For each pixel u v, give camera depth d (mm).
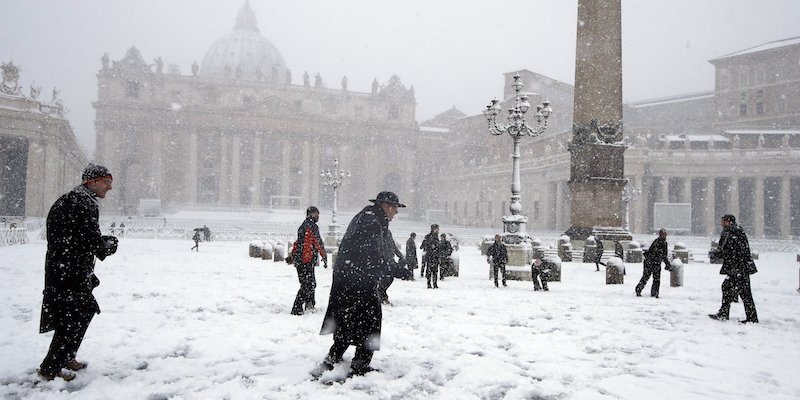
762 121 87750
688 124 102250
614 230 27016
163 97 108812
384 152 119500
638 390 5242
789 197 63844
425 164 123312
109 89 104625
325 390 5047
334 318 5656
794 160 63000
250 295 11328
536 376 5715
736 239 9406
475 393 5148
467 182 99562
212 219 79062
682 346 7230
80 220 5230
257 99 111750
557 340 7449
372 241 5688
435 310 9930
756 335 8125
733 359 6574
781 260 34062
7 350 6219
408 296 12078
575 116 27984
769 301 12703
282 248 22734
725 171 65812
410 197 119562
